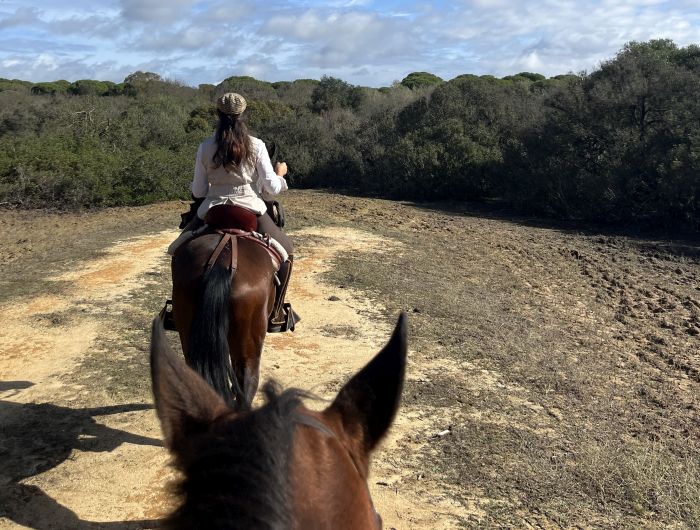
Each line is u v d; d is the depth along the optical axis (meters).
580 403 6.28
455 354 7.38
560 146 19.78
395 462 5.01
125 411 5.82
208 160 4.67
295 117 29.44
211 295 3.93
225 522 1.16
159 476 4.76
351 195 23.83
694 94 17.88
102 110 27.02
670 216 16.80
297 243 13.10
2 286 9.85
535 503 4.54
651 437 5.61
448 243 14.02
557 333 8.41
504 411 6.00
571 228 17.02
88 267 11.05
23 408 5.84
